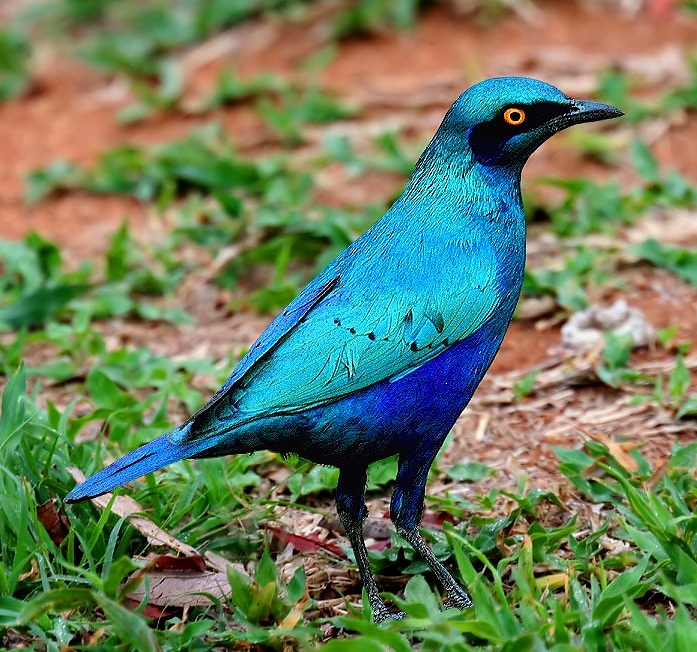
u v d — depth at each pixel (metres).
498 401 11.91
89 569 8.87
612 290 13.54
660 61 18.14
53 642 8.19
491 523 9.73
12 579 8.54
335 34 19.64
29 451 9.62
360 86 18.47
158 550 9.44
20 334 12.80
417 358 8.64
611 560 9.04
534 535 9.19
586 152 16.53
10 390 9.89
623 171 16.23
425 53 19.20
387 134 16.39
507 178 9.17
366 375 8.55
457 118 9.08
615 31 19.25
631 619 7.93
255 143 17.48
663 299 13.33
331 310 8.70
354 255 9.03
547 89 9.10
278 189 15.91
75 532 8.88
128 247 15.08
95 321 13.94
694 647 7.51
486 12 19.75
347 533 9.16
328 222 14.25
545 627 7.82
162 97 18.58
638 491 9.48
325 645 7.64
